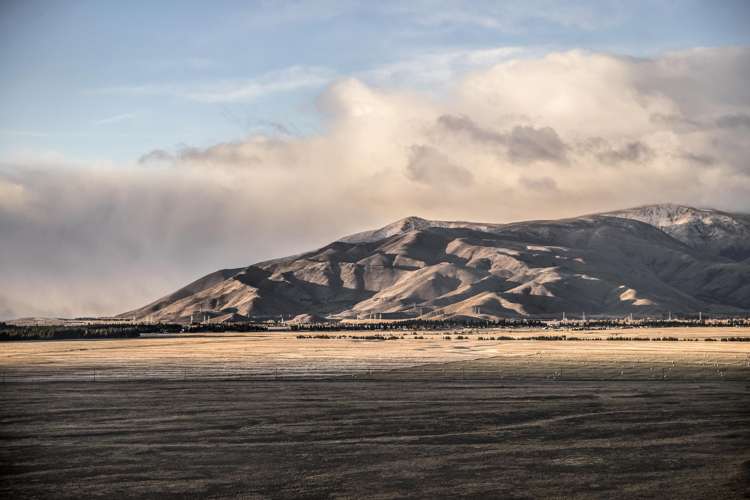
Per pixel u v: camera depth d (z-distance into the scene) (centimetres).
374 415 8000
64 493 5247
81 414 8106
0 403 8912
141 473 5712
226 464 5956
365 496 5178
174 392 9869
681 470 5806
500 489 5325
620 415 8006
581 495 5200
